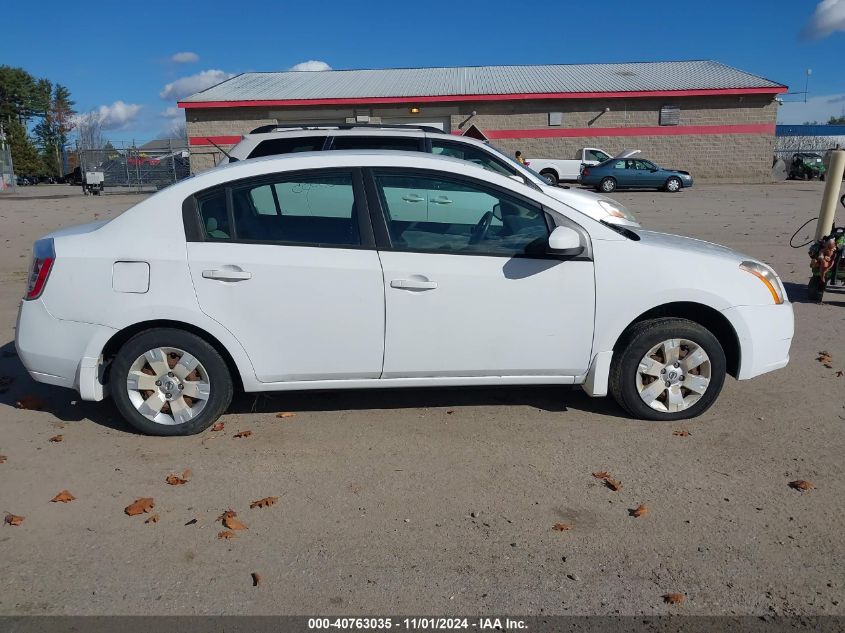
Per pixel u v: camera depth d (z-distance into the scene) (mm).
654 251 4719
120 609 3035
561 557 3395
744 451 4461
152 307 4457
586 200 8320
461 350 4609
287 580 3227
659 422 4887
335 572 3285
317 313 4512
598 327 4676
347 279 4492
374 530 3619
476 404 5215
